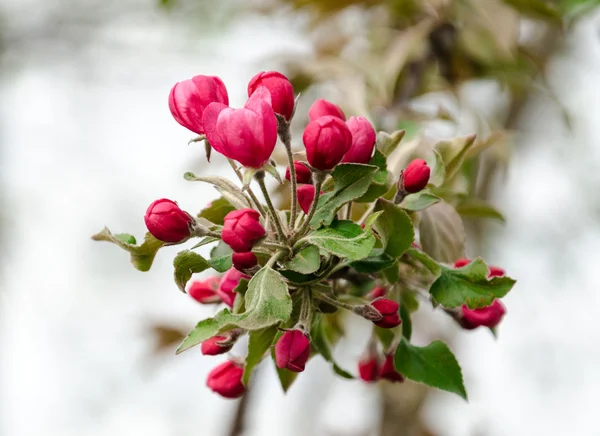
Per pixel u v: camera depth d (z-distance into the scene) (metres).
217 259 0.51
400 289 0.55
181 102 0.52
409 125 0.68
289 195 0.64
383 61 0.71
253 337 0.52
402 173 0.52
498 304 0.54
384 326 0.52
